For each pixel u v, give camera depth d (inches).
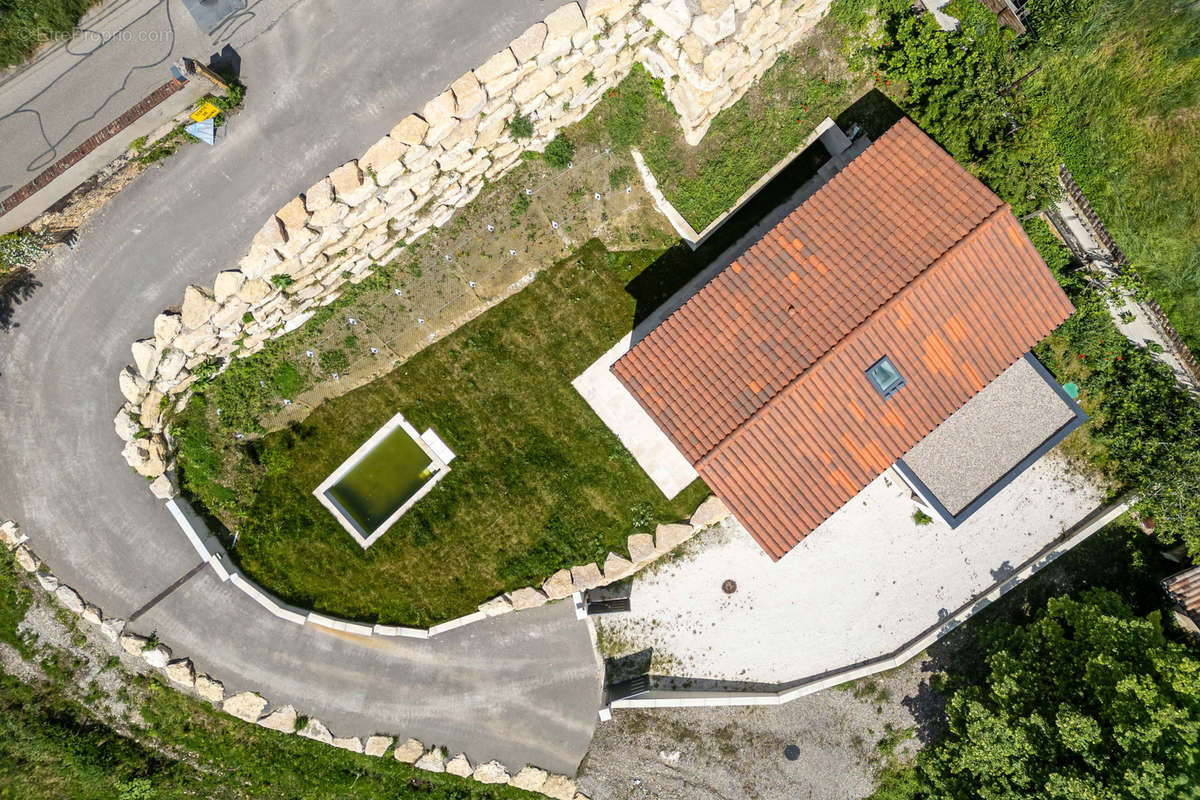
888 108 916.6
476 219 925.8
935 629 974.4
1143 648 848.3
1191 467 884.6
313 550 946.7
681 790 979.9
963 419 832.9
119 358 879.1
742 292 770.8
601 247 938.1
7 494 905.5
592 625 971.9
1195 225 878.4
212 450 928.9
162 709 953.5
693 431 751.1
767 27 829.8
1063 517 972.6
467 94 796.6
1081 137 898.1
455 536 946.7
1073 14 841.5
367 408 943.0
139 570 928.9
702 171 922.1
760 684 977.5
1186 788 755.4
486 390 943.0
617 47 839.1
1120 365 942.4
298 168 845.2
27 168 818.2
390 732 960.3
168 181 841.5
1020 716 853.2
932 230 740.0
